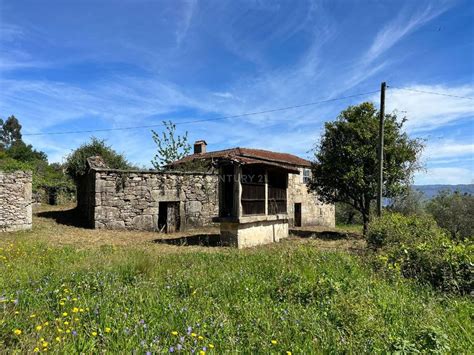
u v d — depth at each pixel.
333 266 6.45
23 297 4.13
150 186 15.31
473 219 18.70
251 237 12.05
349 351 3.09
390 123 15.12
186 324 3.52
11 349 2.79
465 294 5.30
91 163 15.03
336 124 15.73
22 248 8.28
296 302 4.64
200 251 9.62
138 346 2.94
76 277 5.30
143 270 5.98
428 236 8.16
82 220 15.75
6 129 64.94
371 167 14.92
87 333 3.18
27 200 13.07
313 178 17.08
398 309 4.32
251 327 3.59
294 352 3.10
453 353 3.16
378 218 9.85
